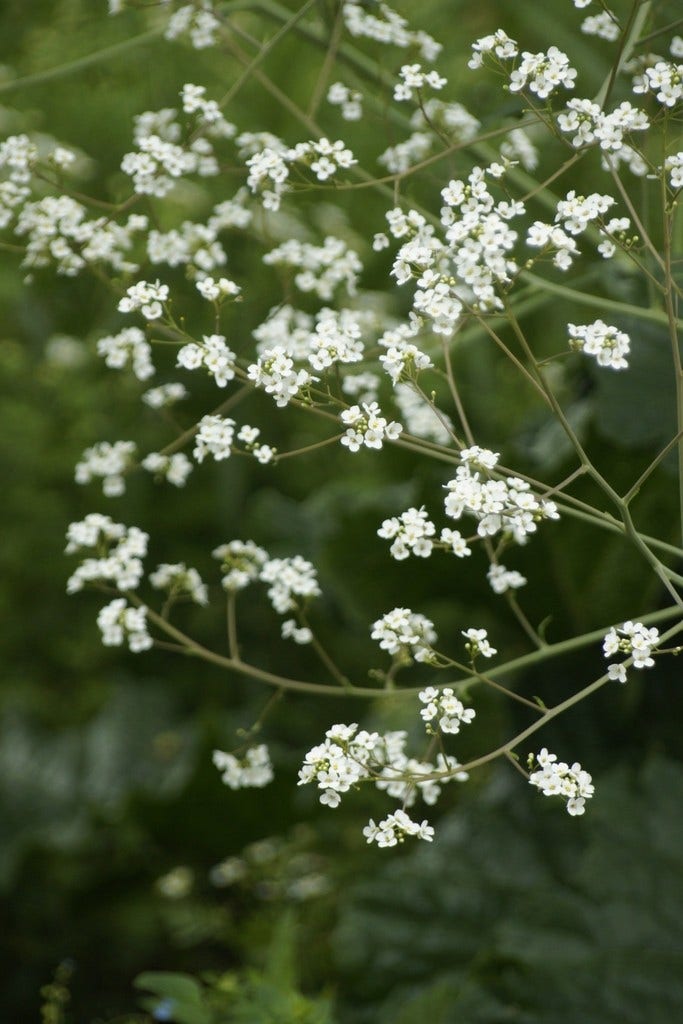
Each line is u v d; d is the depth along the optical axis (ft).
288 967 8.43
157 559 18.35
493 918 10.27
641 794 9.33
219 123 7.88
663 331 8.73
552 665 10.52
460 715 6.93
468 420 11.51
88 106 14.06
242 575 7.56
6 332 18.44
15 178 7.57
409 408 7.77
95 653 18.80
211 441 7.10
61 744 18.75
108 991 15.34
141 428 17.63
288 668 17.34
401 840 6.82
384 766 6.94
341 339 7.04
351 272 7.82
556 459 9.35
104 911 15.67
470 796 11.84
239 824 13.47
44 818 17.60
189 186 13.33
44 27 11.65
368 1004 10.17
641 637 6.85
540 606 10.05
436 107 7.91
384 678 7.44
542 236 6.91
